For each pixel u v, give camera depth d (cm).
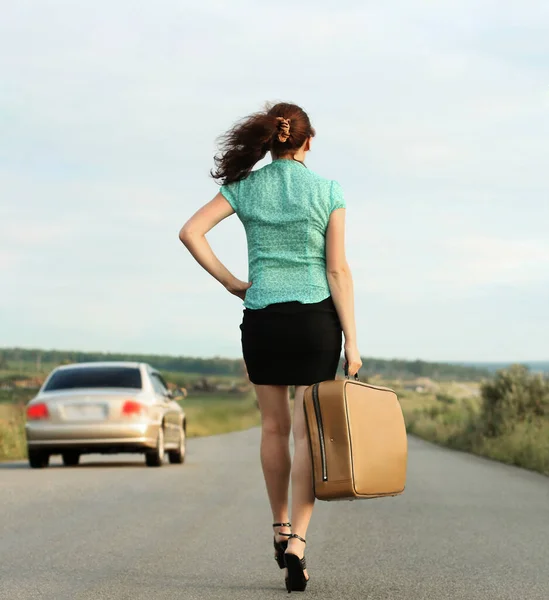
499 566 646
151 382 1670
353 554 695
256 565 644
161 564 648
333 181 549
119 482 1284
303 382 534
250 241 548
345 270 540
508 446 1886
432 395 8544
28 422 1584
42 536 782
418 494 1143
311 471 529
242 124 545
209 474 1429
